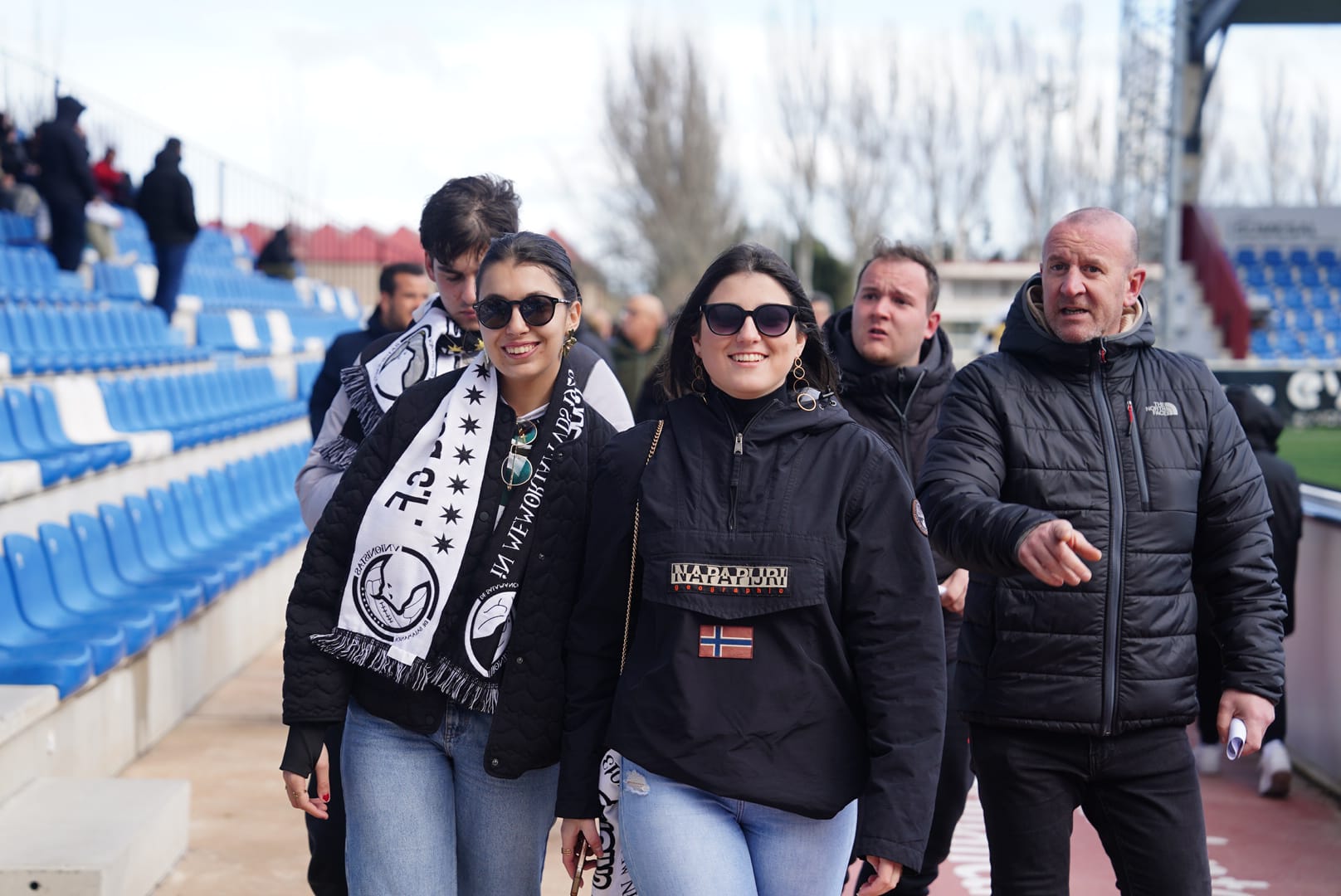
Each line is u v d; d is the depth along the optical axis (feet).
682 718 7.48
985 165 144.15
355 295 77.97
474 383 8.64
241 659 23.26
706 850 7.47
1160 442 9.43
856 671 7.76
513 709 8.30
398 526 8.36
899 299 13.05
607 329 51.11
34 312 29.73
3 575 15.76
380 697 8.50
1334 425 46.32
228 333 44.01
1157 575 9.27
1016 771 9.42
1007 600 9.35
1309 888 14.84
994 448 9.51
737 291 7.86
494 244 8.49
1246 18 51.47
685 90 134.31
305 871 14.02
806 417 7.86
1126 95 61.46
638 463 8.02
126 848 12.21
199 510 24.48
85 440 22.02
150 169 38.01
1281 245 75.72
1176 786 9.32
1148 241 61.77
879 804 7.43
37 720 13.62
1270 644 9.30
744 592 7.54
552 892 13.57
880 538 7.70
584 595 8.18
